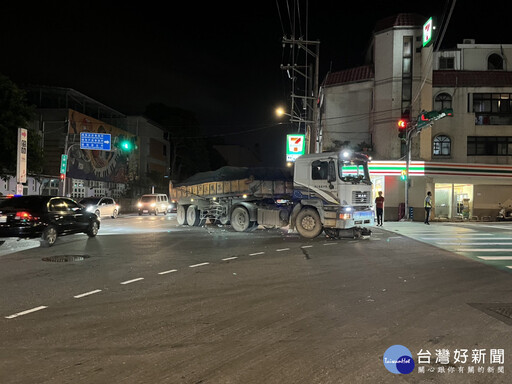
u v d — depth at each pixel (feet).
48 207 44.09
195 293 23.36
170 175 193.57
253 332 16.93
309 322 18.20
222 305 20.93
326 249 40.83
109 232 59.26
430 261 34.01
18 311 19.95
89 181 132.57
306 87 106.63
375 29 98.17
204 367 13.64
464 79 101.30
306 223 49.98
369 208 49.98
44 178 113.60
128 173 153.99
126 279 27.04
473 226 71.46
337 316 19.03
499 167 91.50
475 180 92.63
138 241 47.62
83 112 138.72
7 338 16.30
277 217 54.60
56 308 20.45
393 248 41.75
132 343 15.74
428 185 90.74
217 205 63.41
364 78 100.07
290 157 111.24
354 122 103.86
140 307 20.61
